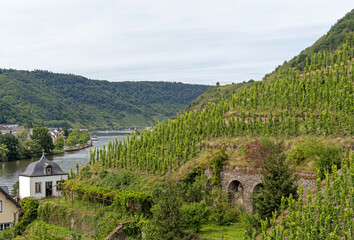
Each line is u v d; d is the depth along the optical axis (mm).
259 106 59406
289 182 36500
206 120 62000
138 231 43250
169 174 54031
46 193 62000
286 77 63281
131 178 57969
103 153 67250
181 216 38531
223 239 37062
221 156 47406
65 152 177500
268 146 43719
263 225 33000
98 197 51438
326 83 53406
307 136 48031
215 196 45344
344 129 46156
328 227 29219
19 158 149125
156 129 68188
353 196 30297
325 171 37000
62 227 51188
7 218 49562
